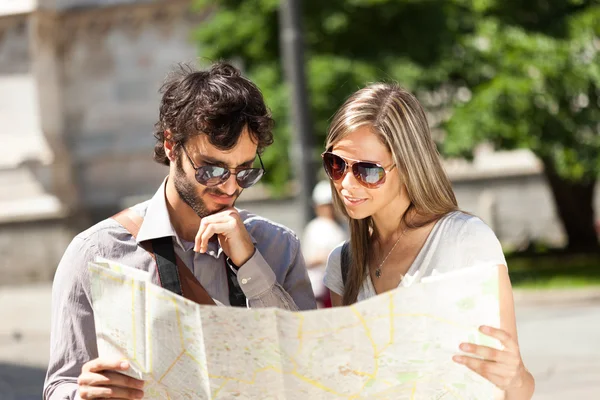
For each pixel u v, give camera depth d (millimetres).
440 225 2996
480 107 17844
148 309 2582
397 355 2564
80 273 2947
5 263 25625
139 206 3107
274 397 2592
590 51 18812
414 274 3020
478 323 2568
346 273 3340
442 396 2662
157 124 3127
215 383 2559
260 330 2510
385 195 3020
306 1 18172
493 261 2877
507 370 2586
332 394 2594
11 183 25828
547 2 19375
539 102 18266
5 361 12047
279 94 18188
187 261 3078
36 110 25828
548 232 25469
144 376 2633
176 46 25797
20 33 25922
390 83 3150
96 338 2842
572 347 11016
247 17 19141
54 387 2854
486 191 25688
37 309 18453
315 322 2502
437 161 3035
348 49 18609
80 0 25969
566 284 16281
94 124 26156
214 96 2895
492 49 18453
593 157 18609
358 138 3002
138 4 25688
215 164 2920
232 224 2980
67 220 25594
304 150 11734
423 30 18375
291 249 3307
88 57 26141
